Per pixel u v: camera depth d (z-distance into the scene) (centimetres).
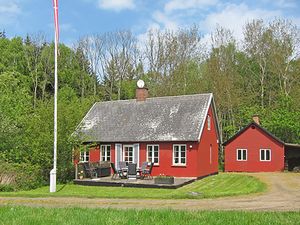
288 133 4866
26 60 6328
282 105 5022
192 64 5594
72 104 3406
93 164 3138
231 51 5578
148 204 1727
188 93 5338
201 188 2620
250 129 4244
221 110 5369
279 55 5325
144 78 5959
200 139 3186
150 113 3491
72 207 1474
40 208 1389
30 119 3002
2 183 2592
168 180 2667
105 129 3538
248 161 4216
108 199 1961
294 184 2708
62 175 3009
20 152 2919
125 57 6519
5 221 1093
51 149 2850
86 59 6762
